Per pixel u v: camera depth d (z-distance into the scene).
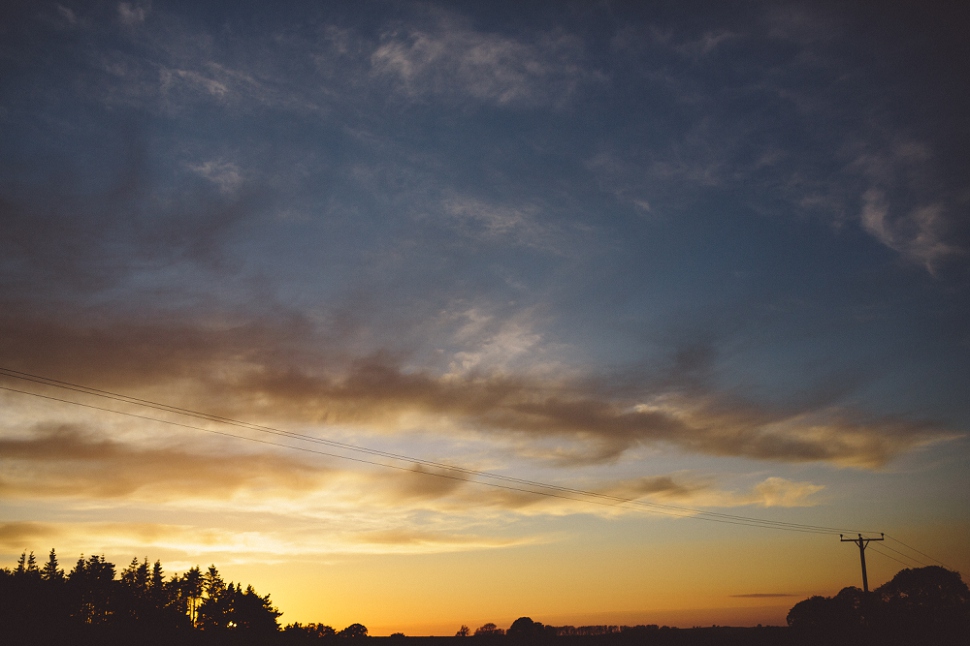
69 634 84.94
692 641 82.75
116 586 98.19
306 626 103.12
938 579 92.56
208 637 97.81
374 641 97.00
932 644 71.94
